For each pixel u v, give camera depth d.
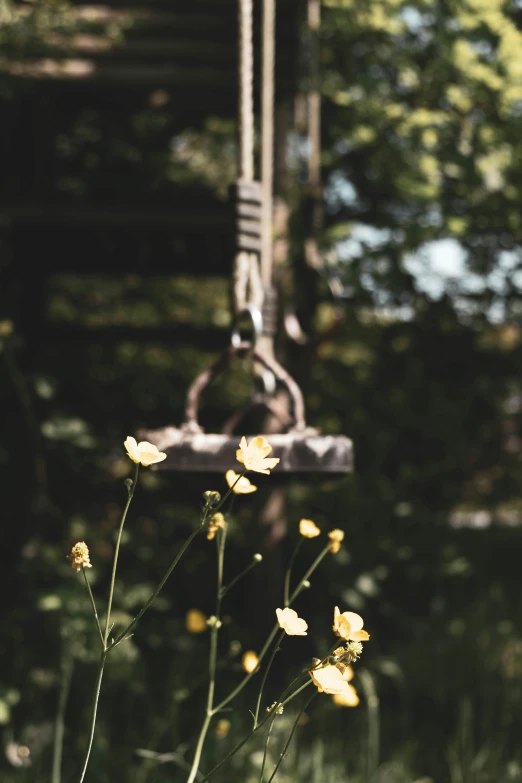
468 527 5.41
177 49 3.62
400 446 4.86
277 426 3.68
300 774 2.61
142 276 4.68
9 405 4.18
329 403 4.82
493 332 4.96
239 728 2.56
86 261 4.54
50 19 3.41
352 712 3.39
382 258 4.39
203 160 5.54
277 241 3.88
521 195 4.20
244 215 1.81
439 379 4.89
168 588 4.04
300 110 4.53
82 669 3.29
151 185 4.59
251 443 1.21
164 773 2.45
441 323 4.83
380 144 4.54
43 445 4.25
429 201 4.43
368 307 4.63
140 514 4.29
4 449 4.09
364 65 4.63
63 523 4.23
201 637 3.89
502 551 5.38
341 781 2.77
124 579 3.85
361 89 4.40
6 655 3.32
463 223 4.16
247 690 3.46
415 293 4.78
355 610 4.30
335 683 1.12
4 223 4.11
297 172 4.89
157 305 5.45
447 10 4.21
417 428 4.82
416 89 4.43
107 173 4.61
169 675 3.48
